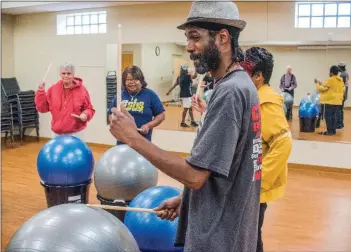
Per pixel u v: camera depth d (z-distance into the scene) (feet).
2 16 27.43
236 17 4.22
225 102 3.98
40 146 25.45
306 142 20.94
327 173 20.17
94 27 25.61
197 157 3.91
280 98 6.95
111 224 5.06
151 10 23.67
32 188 16.66
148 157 4.03
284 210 14.53
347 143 20.24
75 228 4.78
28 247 4.65
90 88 25.84
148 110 11.96
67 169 10.81
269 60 6.85
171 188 7.93
